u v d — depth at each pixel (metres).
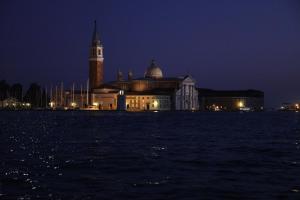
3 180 42.75
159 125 156.38
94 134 108.19
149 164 54.28
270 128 139.75
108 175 46.16
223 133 114.19
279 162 56.56
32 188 39.31
